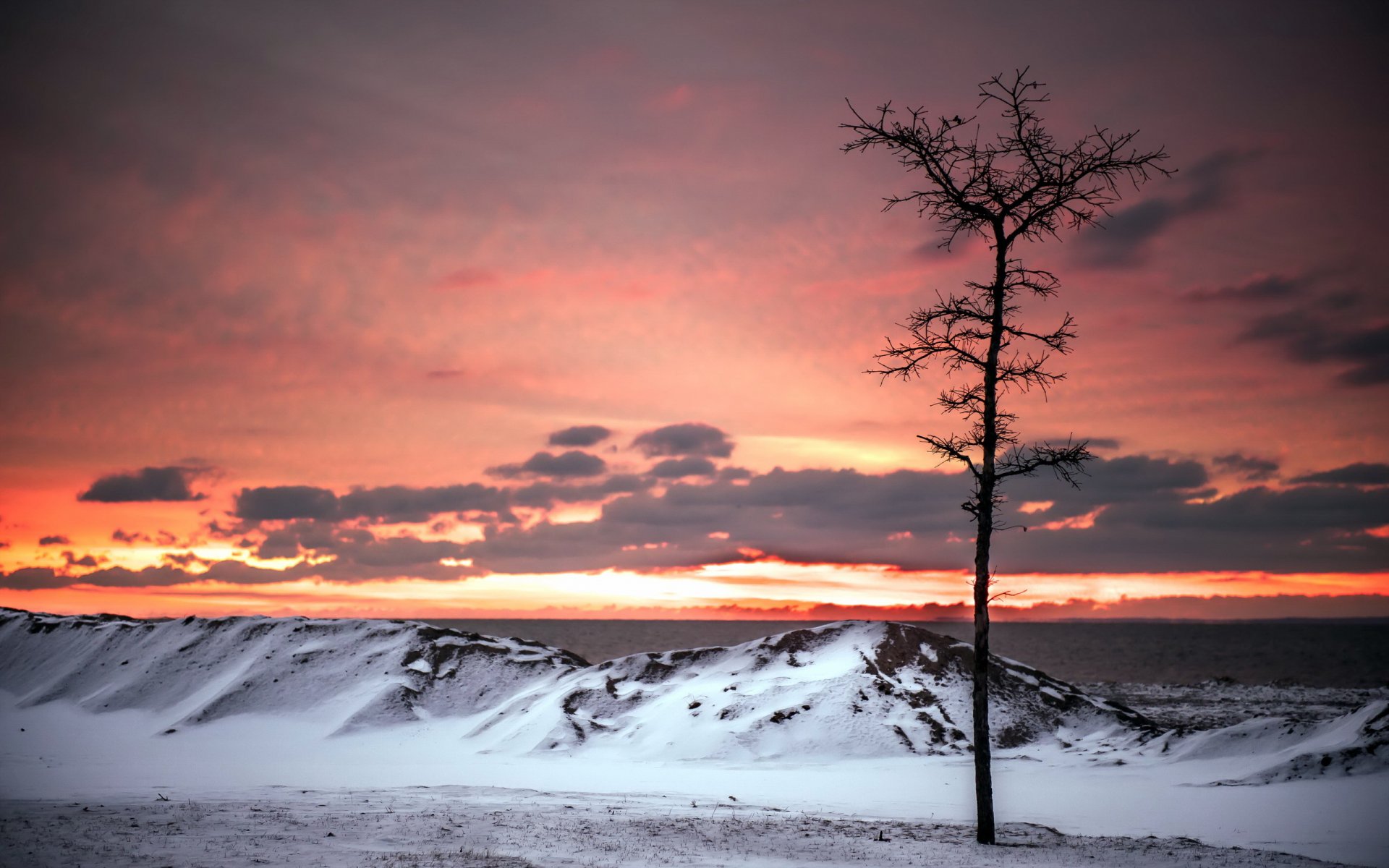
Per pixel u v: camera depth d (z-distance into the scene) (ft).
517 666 366.84
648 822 94.38
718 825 94.38
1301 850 107.04
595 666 343.67
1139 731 253.65
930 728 251.19
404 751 274.16
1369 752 174.50
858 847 82.74
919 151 89.97
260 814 90.58
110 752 267.18
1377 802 144.97
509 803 114.52
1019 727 262.26
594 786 185.37
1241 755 202.59
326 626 409.49
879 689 273.13
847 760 229.45
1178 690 505.25
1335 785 162.71
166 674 382.63
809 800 157.28
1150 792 167.73
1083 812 142.72
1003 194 89.92
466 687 350.23
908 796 166.61
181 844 72.23
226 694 345.72
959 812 142.20
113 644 424.46
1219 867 76.02
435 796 127.24
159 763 233.76
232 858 67.41
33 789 150.61
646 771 215.51
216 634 411.95
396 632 399.85
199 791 138.10
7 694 395.75
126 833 76.38
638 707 293.43
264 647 392.47
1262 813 138.82
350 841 77.30
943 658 304.50
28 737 298.56
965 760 225.76
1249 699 442.91
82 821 82.33
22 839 72.13
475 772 213.66
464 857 70.03
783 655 321.52
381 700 330.54
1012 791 171.12
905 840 88.48
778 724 251.60
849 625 339.16
